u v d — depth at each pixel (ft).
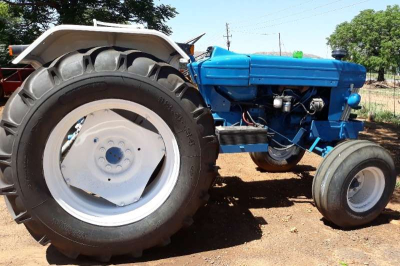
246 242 10.25
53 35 9.12
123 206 9.33
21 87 8.48
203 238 10.40
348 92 13.52
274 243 10.25
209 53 12.60
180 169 9.24
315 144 13.12
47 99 8.19
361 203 11.42
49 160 8.64
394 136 26.05
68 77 8.30
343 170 10.68
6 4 63.16
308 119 13.61
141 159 9.52
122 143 9.41
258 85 12.63
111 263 9.02
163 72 8.94
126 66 8.61
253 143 11.35
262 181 15.52
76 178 9.22
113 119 9.21
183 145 9.14
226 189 14.43
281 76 12.28
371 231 11.19
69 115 8.51
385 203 11.53
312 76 12.67
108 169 9.41
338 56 13.42
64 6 60.54
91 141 9.23
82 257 9.21
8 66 49.85
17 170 8.20
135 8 62.49
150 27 63.62
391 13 145.69
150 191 9.52
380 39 146.10
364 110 37.81
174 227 9.28
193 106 9.07
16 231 10.57
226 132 11.08
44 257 9.21
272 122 13.57
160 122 9.10
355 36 151.94
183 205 9.23
